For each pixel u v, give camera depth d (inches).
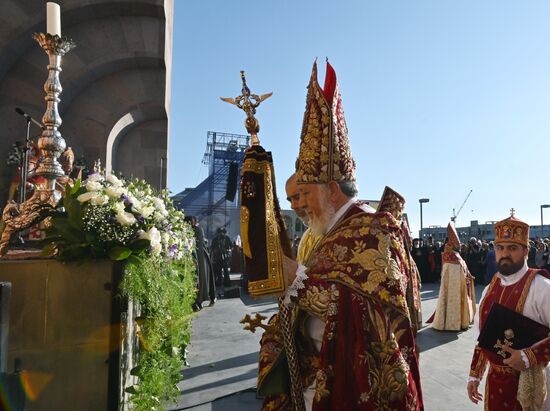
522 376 82.4
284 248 58.1
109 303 87.7
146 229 104.0
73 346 86.1
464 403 154.4
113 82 454.0
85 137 441.4
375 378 46.2
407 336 48.1
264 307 359.9
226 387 150.6
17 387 69.4
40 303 86.0
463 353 231.3
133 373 96.0
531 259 597.6
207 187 801.6
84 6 413.1
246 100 57.2
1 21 361.7
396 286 48.6
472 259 635.5
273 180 56.9
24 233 139.7
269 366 56.9
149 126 520.1
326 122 58.4
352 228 53.3
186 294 152.5
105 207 92.6
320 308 50.1
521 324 84.6
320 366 48.9
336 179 57.7
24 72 390.6
